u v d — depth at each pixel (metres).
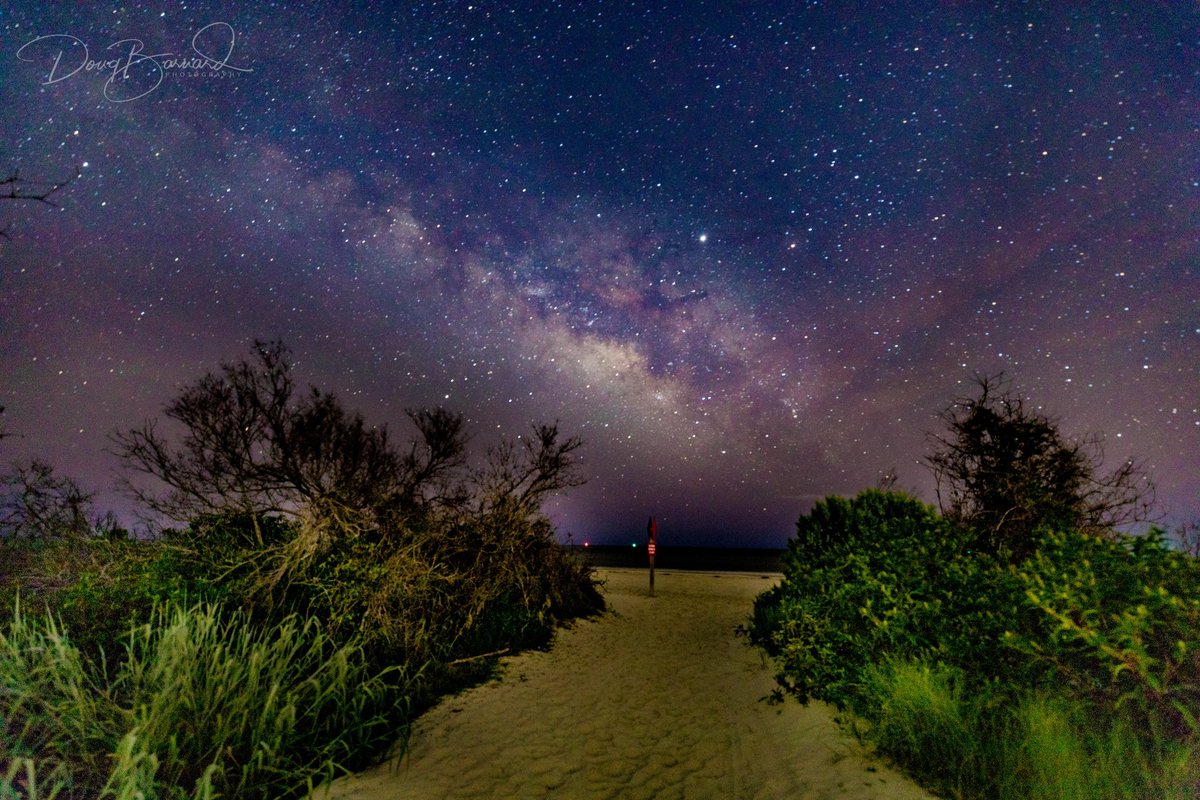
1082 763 3.48
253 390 7.75
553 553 11.07
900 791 3.82
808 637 6.69
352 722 4.86
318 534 7.59
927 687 4.37
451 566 8.81
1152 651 3.74
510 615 9.12
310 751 4.46
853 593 6.31
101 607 5.88
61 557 6.96
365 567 7.35
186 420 7.45
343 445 7.94
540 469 10.24
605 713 6.12
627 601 14.01
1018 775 3.69
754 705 6.32
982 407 7.85
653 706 6.38
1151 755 3.49
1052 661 4.07
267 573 7.12
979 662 4.58
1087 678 3.89
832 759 4.53
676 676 7.63
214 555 7.37
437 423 9.16
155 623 5.52
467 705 6.14
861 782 4.04
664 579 18.55
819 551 9.02
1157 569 4.10
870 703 5.01
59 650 4.02
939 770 3.98
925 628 5.26
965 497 7.90
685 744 5.31
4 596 5.93
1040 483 7.37
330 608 6.89
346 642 6.32
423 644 7.05
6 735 3.62
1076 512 7.09
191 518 7.62
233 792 3.75
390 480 8.48
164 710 3.86
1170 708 3.54
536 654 8.45
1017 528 7.18
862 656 5.67
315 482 7.71
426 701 6.04
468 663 7.40
